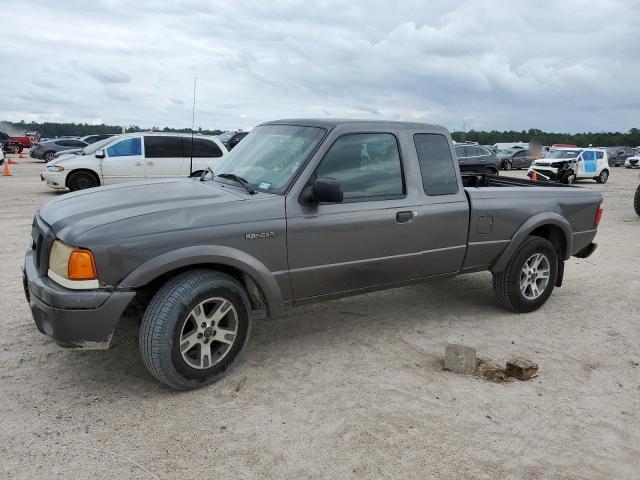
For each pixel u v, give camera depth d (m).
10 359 4.13
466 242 4.95
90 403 3.55
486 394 3.81
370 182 4.40
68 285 3.36
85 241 3.34
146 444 3.12
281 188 4.04
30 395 3.62
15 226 9.38
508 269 5.30
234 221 3.74
